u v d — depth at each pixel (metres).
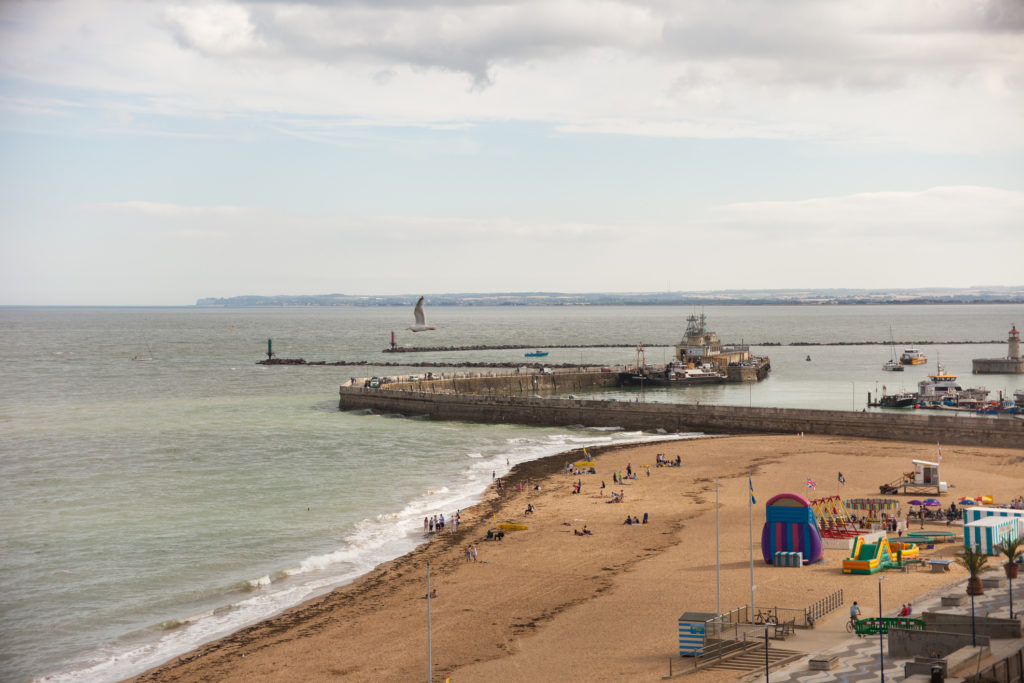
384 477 135.12
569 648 65.44
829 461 138.00
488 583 82.00
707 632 63.16
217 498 119.50
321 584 83.81
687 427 180.62
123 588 82.62
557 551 91.81
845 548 88.19
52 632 72.25
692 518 103.88
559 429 188.25
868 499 106.19
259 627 72.75
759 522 101.12
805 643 62.25
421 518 108.50
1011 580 69.88
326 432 182.25
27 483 129.00
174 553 93.62
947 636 55.38
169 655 67.38
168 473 137.12
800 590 75.31
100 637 71.19
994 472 125.88
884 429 159.38
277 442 168.62
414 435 179.25
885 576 78.44
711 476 129.38
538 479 132.50
